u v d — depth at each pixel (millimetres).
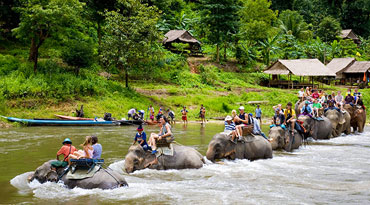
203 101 33219
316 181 8969
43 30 30812
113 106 27781
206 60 51531
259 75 48438
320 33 74500
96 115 25922
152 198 7445
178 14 62781
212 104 32750
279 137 13430
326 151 13906
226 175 9547
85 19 40938
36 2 28859
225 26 50844
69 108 25984
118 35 32281
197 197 7527
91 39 41250
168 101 32344
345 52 66812
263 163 11266
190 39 53031
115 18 32344
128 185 8445
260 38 55312
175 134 19141
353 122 20422
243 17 62531
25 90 25422
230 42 55000
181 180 9047
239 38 55281
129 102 29391
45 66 30094
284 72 43875
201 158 10742
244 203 7117
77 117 24453
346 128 19406
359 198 7484
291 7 89250
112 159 11625
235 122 12141
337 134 18422
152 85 37000
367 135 19594
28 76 27875
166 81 40062
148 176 9422
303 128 14758
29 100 25047
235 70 50406
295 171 10125
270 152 12180
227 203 7109
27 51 35750
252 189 8195
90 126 22734
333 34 73500
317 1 94188
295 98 36156
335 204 7074
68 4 29500
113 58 32469
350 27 89688
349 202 7211
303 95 19891
